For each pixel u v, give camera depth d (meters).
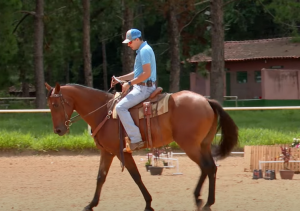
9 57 27.66
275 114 27.98
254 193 10.25
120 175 12.75
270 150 13.20
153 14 32.69
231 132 8.77
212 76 27.16
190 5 28.59
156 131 8.72
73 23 32.28
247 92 38.34
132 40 8.89
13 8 26.45
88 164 14.70
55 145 16.77
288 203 9.20
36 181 11.94
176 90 31.28
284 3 26.52
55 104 9.08
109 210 8.85
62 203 9.44
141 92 8.77
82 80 51.78
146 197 8.66
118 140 8.79
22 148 16.75
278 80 34.66
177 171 12.89
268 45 39.41
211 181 8.61
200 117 8.61
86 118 9.17
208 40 33.03
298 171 12.93
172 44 31.08
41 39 28.61
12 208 9.00
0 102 35.09
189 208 8.96
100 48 52.44
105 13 34.38
